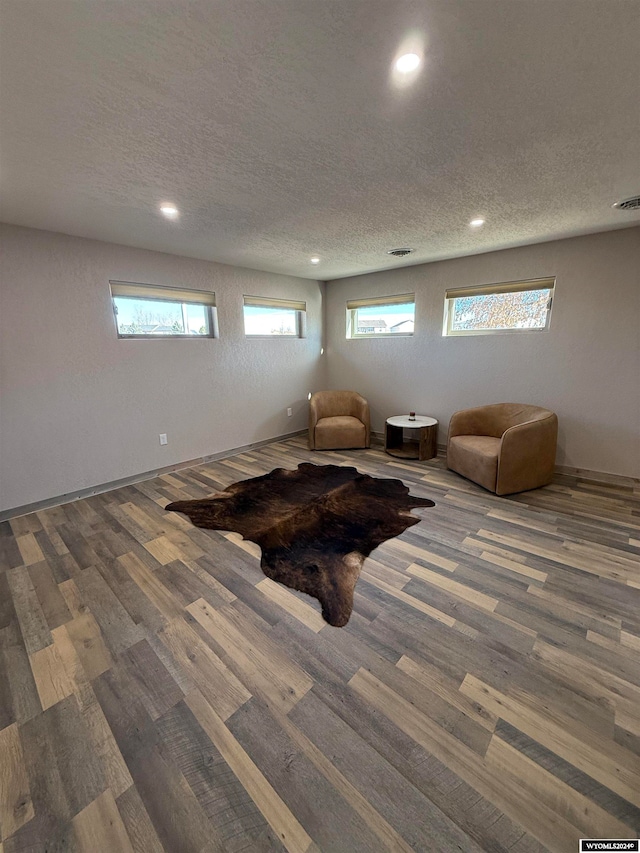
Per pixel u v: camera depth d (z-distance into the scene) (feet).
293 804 3.59
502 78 4.16
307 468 13.32
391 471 12.87
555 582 6.70
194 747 4.11
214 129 5.11
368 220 9.03
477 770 3.82
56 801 3.66
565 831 3.34
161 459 12.66
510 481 10.41
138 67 3.88
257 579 6.97
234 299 14.24
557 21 3.41
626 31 3.51
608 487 10.97
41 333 9.59
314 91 4.36
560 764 3.86
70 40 3.49
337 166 6.24
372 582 6.82
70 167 6.09
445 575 6.98
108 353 10.92
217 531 8.78
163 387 12.43
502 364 12.90
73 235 9.84
